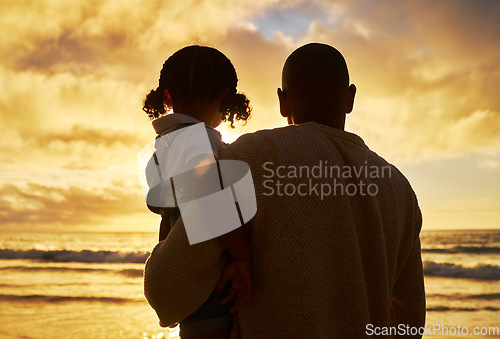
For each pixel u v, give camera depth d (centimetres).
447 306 1559
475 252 3331
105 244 4734
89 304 1495
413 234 150
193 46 169
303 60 145
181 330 138
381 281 132
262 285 127
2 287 1920
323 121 144
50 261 3164
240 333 131
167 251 126
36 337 1035
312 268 124
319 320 122
